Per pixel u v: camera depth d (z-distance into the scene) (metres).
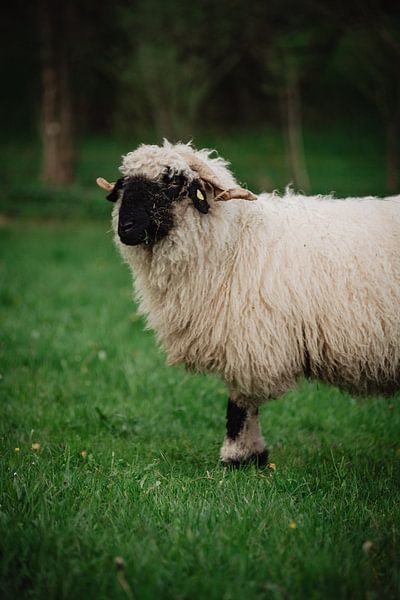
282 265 4.52
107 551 3.30
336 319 4.46
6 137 32.59
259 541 3.43
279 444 5.37
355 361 4.54
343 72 25.34
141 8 19.03
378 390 4.82
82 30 22.20
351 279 4.46
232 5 18.36
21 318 8.50
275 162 27.17
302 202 4.86
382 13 16.06
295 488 4.27
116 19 20.69
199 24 19.05
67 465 4.30
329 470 4.71
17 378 6.52
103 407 5.92
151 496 3.99
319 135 31.05
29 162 27.80
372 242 4.55
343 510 3.89
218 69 20.94
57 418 5.62
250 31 19.30
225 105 32.44
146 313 5.04
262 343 4.49
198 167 4.47
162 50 19.06
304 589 3.06
